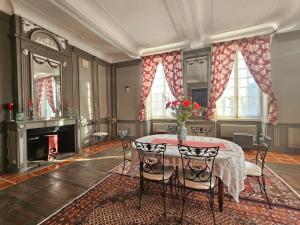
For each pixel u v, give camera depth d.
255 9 3.56
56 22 3.91
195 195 2.37
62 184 2.74
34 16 3.61
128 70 6.42
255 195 2.37
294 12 3.64
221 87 4.94
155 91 6.14
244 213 1.97
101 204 2.17
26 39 3.54
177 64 5.47
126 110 6.50
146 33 4.61
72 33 4.48
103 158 4.16
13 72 3.45
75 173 3.21
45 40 3.97
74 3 3.25
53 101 4.21
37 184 2.75
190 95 5.48
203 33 4.57
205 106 5.28
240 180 1.95
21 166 3.27
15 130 3.24
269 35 4.36
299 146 4.30
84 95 5.36
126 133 3.42
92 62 5.70
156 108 6.16
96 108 5.88
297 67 4.25
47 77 4.05
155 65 5.83
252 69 4.57
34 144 3.88
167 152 2.14
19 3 3.26
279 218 1.88
